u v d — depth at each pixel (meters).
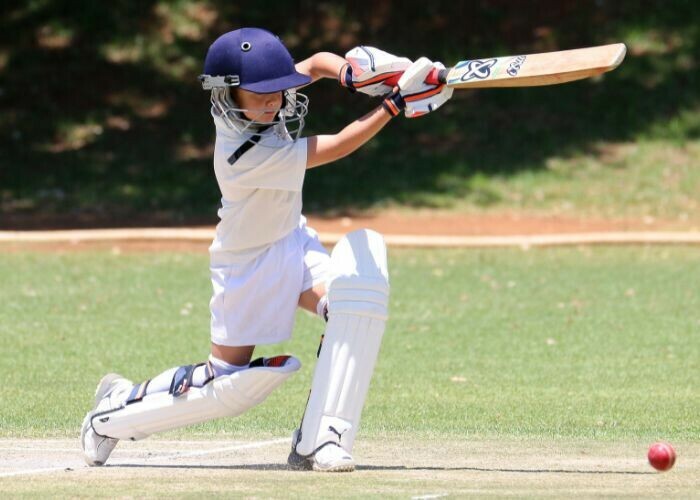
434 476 19.31
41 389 31.47
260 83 18.69
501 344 39.56
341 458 19.66
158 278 53.59
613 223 68.56
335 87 86.81
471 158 78.62
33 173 77.69
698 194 73.31
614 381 33.41
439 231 66.75
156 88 87.75
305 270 20.38
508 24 90.88
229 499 16.81
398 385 32.81
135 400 20.45
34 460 21.75
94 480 18.84
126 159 79.75
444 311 45.97
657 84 85.06
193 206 73.25
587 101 84.25
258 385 19.73
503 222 69.19
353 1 93.25
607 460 21.55
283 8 93.19
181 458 22.12
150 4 94.12
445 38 89.94
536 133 81.31
